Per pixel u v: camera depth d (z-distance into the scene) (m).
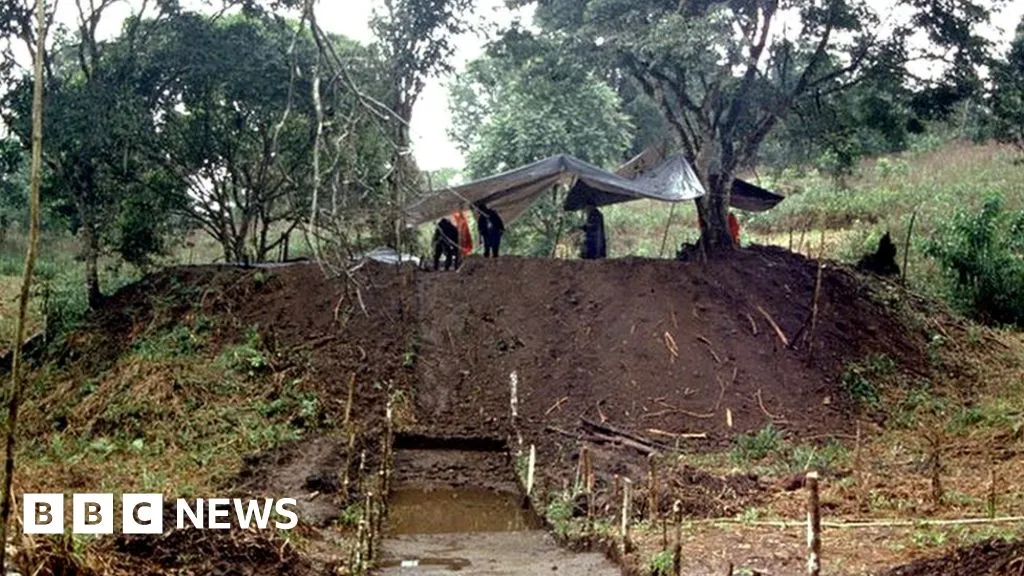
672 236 36.12
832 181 39.19
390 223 11.84
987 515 11.35
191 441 15.38
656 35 19.95
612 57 21.62
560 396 17.92
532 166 20.80
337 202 11.07
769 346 19.67
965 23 20.88
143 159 23.06
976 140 23.31
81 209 21.83
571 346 19.02
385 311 19.47
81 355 19.61
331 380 17.73
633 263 20.92
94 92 20.69
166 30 22.38
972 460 14.84
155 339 18.97
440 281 20.44
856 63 21.75
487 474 15.42
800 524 11.28
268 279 20.31
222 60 22.11
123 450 14.99
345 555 10.87
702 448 16.44
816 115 22.98
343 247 11.17
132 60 21.95
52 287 24.69
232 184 25.22
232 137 24.02
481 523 13.09
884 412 18.61
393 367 18.34
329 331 18.98
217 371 17.44
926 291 26.50
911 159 44.62
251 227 29.66
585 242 23.64
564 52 21.91
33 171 5.36
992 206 26.92
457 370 18.52
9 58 20.77
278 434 15.73
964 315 26.20
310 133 22.97
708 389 18.17
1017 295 26.27
